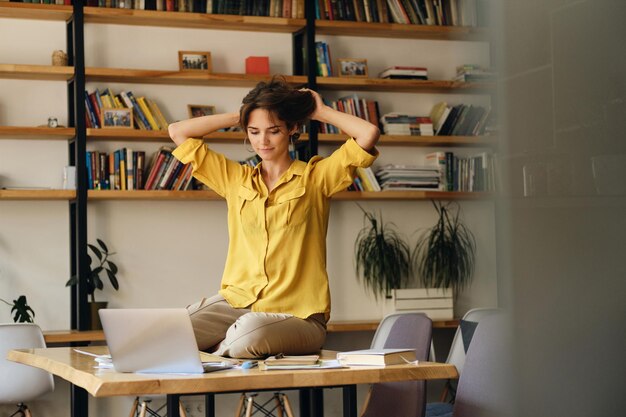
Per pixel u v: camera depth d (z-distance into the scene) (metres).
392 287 5.38
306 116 2.38
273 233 2.35
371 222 5.51
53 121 4.87
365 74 5.44
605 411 0.25
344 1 5.32
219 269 5.26
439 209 5.62
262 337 2.04
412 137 5.34
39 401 4.90
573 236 0.25
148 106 5.01
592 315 0.25
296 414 5.32
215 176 2.53
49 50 5.04
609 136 0.25
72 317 4.92
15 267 4.95
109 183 4.87
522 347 0.25
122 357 1.69
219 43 5.34
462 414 1.71
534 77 0.25
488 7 0.27
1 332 4.16
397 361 1.74
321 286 2.35
